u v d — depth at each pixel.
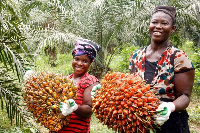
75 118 2.08
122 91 1.54
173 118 1.80
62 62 10.70
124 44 7.36
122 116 1.48
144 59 1.92
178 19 6.32
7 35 2.40
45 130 3.90
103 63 7.62
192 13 5.95
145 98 1.50
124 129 1.53
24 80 2.12
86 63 2.18
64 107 1.80
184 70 1.72
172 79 1.77
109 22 6.78
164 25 1.80
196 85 6.18
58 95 1.90
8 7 2.72
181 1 6.03
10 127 3.92
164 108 1.46
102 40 7.18
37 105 1.90
